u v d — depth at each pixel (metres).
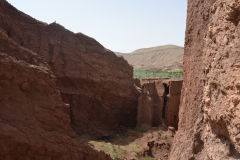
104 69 24.44
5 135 7.09
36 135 7.96
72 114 22.08
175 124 23.58
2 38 9.00
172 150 9.98
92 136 22.03
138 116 24.02
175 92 23.53
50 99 9.13
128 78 26.75
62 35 22.50
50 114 8.89
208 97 5.51
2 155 7.07
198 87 8.20
